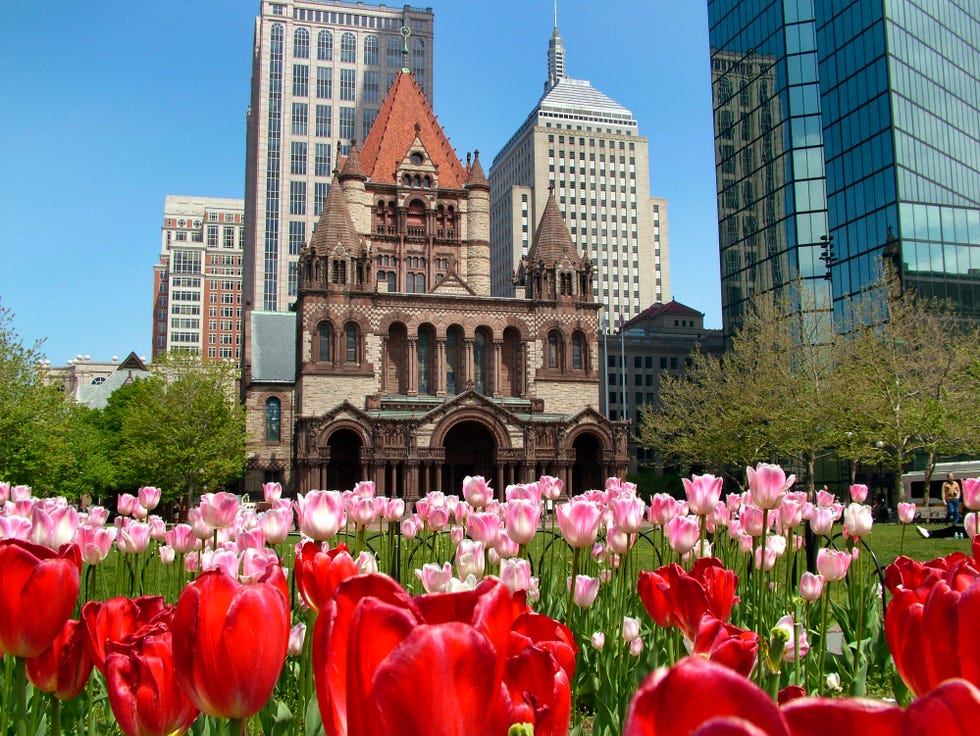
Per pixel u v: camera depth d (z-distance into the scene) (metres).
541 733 3.12
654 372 176.88
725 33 118.44
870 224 92.50
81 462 73.62
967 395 57.12
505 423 75.19
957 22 101.44
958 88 99.56
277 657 3.06
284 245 194.00
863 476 88.69
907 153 90.50
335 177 82.69
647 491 92.31
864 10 94.38
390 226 105.19
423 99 112.50
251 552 6.98
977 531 11.02
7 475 54.78
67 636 4.84
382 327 79.62
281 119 198.50
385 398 77.12
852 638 12.89
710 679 1.69
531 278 85.31
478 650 2.08
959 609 3.14
